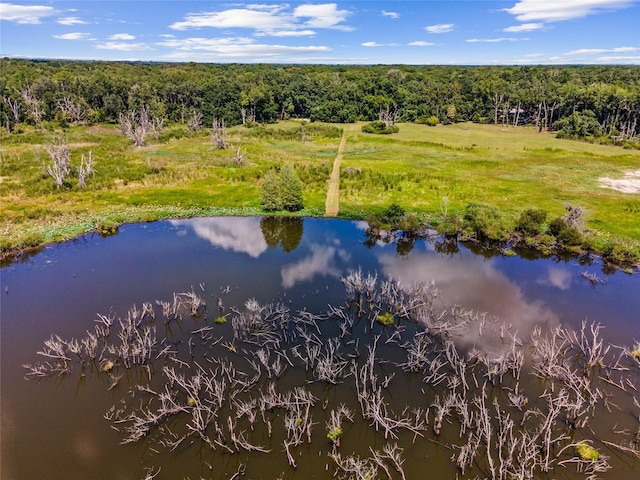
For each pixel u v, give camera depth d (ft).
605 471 50.67
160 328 76.64
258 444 54.08
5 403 59.82
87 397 61.46
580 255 106.93
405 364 67.36
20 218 119.44
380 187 153.48
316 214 131.64
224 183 156.25
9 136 231.50
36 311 81.10
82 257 103.30
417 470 50.85
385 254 108.68
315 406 60.18
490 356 69.67
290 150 224.53
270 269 98.99
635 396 61.77
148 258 103.40
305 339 73.82
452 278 96.68
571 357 69.87
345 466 50.75
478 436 52.85
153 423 56.65
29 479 49.19
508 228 114.32
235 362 68.59
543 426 52.54
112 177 158.30
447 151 224.94
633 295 89.40
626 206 134.62
